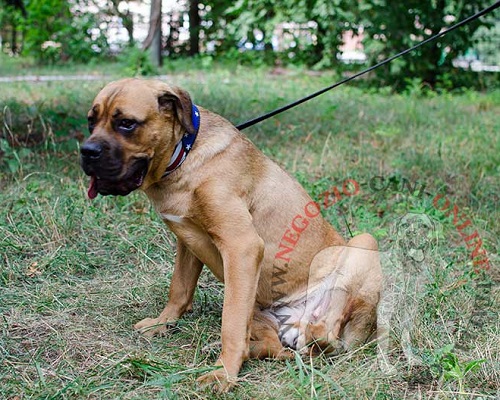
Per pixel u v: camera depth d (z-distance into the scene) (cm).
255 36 932
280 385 180
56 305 222
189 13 1066
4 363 188
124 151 183
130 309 227
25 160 344
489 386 185
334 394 176
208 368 181
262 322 207
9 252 256
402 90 726
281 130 437
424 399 179
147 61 789
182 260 217
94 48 1038
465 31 739
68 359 191
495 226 296
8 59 995
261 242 192
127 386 179
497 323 212
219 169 193
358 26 766
